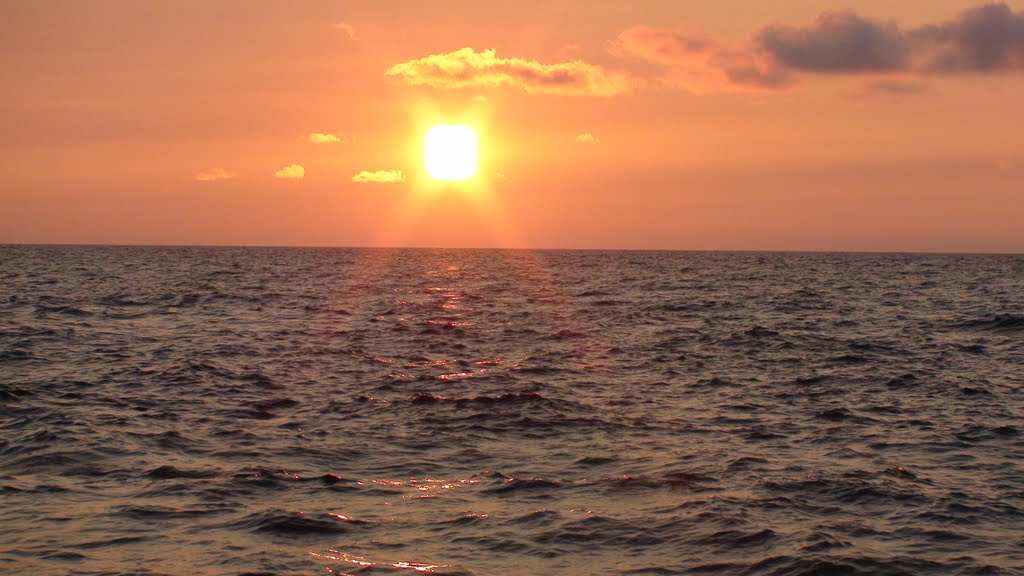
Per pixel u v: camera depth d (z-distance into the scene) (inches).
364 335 1893.5
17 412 1040.8
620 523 682.2
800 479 796.6
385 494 753.6
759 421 1047.0
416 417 1045.8
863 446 928.9
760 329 1984.5
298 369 1397.6
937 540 653.3
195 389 1208.2
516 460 866.8
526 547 635.5
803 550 626.2
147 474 794.8
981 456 893.2
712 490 764.0
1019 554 628.1
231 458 856.9
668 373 1402.6
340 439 939.3
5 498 724.0
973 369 1459.2
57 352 1556.3
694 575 592.4
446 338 1861.5
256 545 631.2
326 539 645.9
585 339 1861.5
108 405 1090.1
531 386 1266.0
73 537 641.0
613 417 1059.3
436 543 641.6
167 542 634.2
